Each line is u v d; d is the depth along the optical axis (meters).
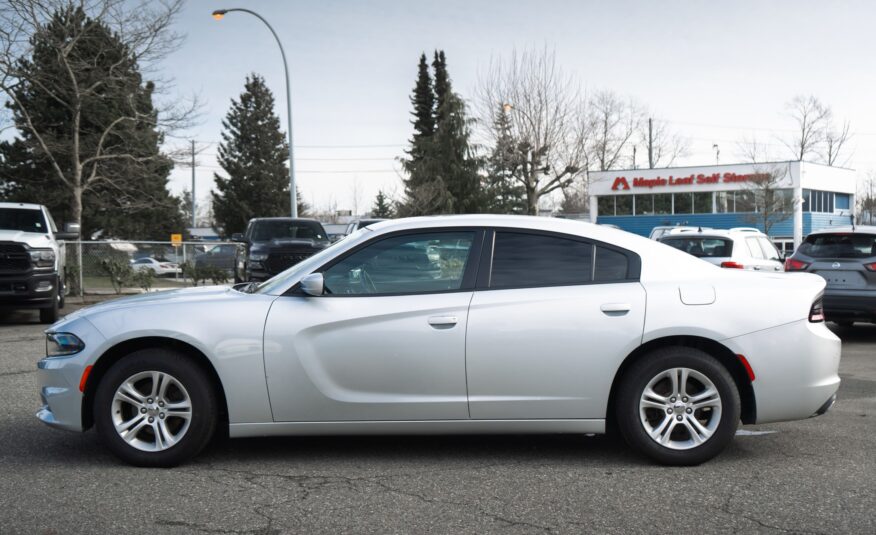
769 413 4.80
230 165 69.69
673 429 4.82
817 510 3.99
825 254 10.82
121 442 4.75
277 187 70.00
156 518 3.89
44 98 29.83
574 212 78.94
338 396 4.75
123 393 4.75
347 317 4.75
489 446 5.33
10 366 8.79
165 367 4.72
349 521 3.85
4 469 4.76
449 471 4.72
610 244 4.95
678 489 4.35
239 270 20.34
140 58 21.94
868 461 4.91
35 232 13.78
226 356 4.71
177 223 41.91
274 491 4.33
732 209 51.38
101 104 23.33
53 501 4.15
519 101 38.03
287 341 4.73
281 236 17.94
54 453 5.13
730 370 4.92
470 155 40.62
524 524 3.80
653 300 4.76
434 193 38.62
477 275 4.88
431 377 4.75
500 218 5.05
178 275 20.64
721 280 4.89
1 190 32.75
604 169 57.19
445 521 3.85
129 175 24.75
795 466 4.80
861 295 10.38
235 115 70.94
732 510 4.00
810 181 51.47
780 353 4.77
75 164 22.12
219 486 4.42
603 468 4.78
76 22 21.22
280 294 4.88
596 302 4.76
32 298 13.06
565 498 4.20
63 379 4.78
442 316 4.75
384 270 4.91
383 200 70.56
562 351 4.73
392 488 4.38
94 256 19.62
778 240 51.00
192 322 4.75
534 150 37.91
